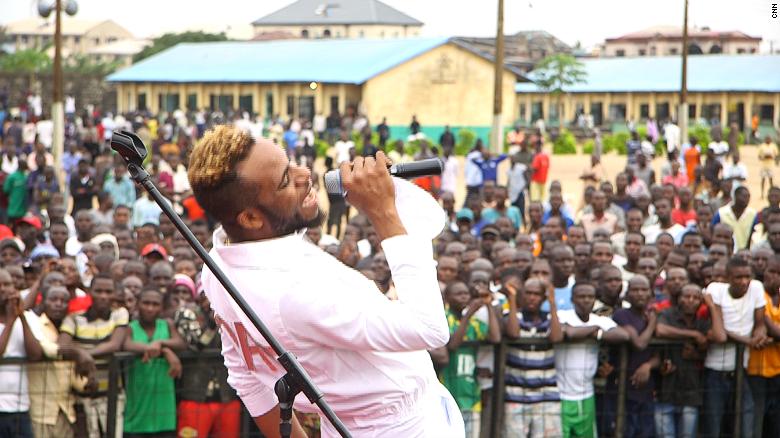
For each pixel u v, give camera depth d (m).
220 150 2.76
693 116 52.03
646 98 53.75
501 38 24.12
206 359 7.45
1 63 84.31
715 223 13.23
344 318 2.68
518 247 10.63
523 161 22.06
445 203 15.22
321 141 39.50
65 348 7.11
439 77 46.03
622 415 7.91
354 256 10.27
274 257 2.78
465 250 9.70
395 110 45.88
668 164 21.36
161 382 7.34
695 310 7.95
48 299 7.25
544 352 7.72
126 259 9.77
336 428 2.73
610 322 7.97
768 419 8.20
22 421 7.04
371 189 2.73
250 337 2.87
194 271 8.95
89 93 62.75
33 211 16.69
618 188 14.38
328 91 47.72
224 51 54.53
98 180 18.09
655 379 7.95
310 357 2.77
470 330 7.67
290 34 103.56
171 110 52.94
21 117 41.69
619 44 94.81
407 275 2.70
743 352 8.02
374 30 110.25
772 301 8.23
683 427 7.98
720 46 76.06
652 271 9.19
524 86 56.84
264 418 3.10
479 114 46.50
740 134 46.03
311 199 2.88
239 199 2.75
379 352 2.75
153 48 92.62
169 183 18.19
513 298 7.73
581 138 49.22
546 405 7.71
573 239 11.32
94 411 7.21
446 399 2.94
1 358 6.98
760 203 25.39
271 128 37.84
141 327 7.34
